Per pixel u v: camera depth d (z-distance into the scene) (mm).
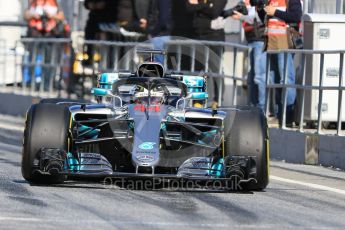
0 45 63969
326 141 38438
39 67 59156
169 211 25969
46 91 58312
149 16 53938
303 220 25422
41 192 28562
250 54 45281
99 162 29281
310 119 42625
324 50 39469
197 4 48625
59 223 23781
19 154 39969
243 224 24422
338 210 27438
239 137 29516
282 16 42875
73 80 55906
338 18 42906
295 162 40156
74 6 59562
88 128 30516
